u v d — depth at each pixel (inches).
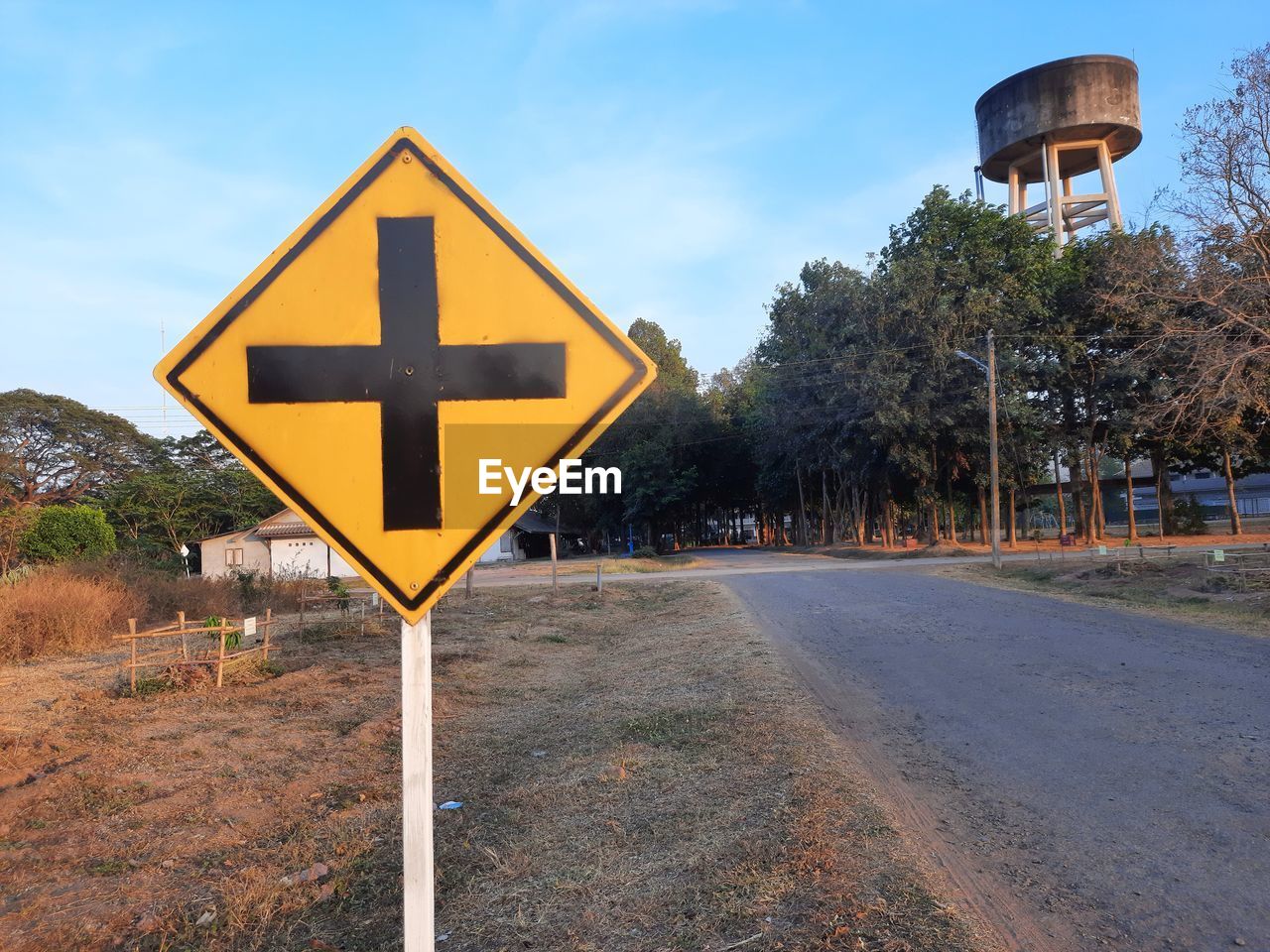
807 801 177.0
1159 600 546.6
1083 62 1369.3
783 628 495.2
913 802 186.4
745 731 243.9
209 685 390.9
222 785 236.4
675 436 2018.9
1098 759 218.7
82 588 584.1
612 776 208.4
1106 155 1429.6
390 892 156.8
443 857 167.0
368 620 641.0
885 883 138.6
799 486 1987.0
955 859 154.3
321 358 65.1
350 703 353.7
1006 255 1213.1
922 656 382.0
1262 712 258.1
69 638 539.5
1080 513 1408.7
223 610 761.0
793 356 1429.6
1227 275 598.2
